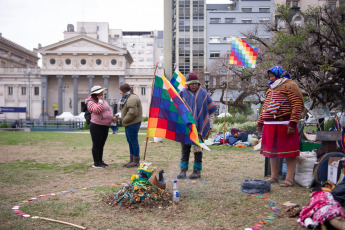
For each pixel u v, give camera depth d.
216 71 46.53
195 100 5.73
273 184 5.38
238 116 25.83
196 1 68.38
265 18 63.84
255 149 10.68
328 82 12.63
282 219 3.64
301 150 5.73
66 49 66.44
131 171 6.84
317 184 5.11
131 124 7.27
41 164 7.89
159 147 12.20
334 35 13.84
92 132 7.36
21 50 90.50
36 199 4.57
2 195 4.83
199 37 68.88
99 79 69.56
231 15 65.38
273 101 5.18
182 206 4.14
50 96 69.69
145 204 4.10
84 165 7.72
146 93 68.25
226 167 7.24
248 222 3.57
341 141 5.64
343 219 3.15
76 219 3.71
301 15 16.19
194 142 4.77
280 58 14.14
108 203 4.26
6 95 68.56
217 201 4.37
